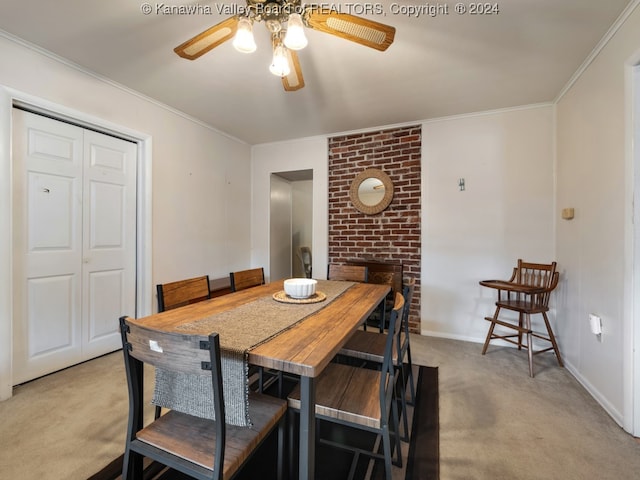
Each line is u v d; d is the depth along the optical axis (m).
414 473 1.32
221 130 3.50
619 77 1.66
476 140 2.94
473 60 2.05
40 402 1.78
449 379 2.16
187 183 3.09
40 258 2.05
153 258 2.72
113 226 2.49
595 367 1.91
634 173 1.55
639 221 1.54
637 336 1.54
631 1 1.51
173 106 2.84
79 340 2.28
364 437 1.60
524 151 2.77
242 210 3.94
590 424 1.64
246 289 2.08
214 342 0.78
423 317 3.16
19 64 1.86
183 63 2.12
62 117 2.11
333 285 2.15
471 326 2.97
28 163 1.98
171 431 0.99
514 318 2.81
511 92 2.51
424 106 2.81
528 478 1.29
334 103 2.75
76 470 1.29
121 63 2.12
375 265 3.36
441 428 1.62
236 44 1.34
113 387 1.96
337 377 1.36
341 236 3.59
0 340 1.79
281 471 1.14
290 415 1.22
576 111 2.23
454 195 3.02
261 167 4.05
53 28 1.75
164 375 1.00
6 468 1.30
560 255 2.52
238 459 0.87
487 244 2.90
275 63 1.52
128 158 2.59
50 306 2.10
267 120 3.19
